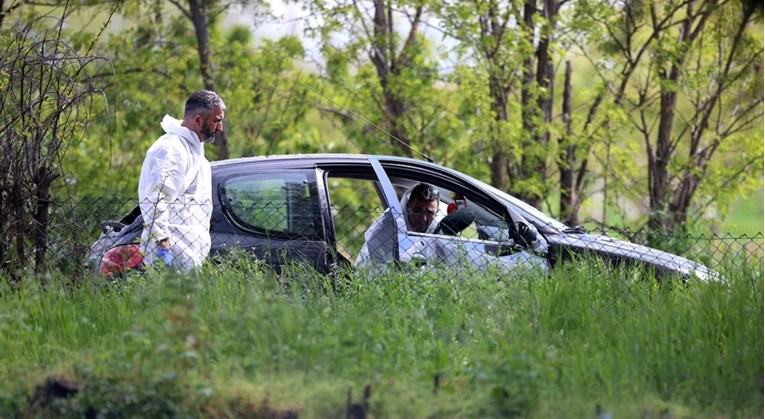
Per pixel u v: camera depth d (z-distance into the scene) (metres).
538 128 29.69
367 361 11.91
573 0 29.50
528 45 28.89
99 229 16.50
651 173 31.39
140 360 11.38
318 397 11.08
